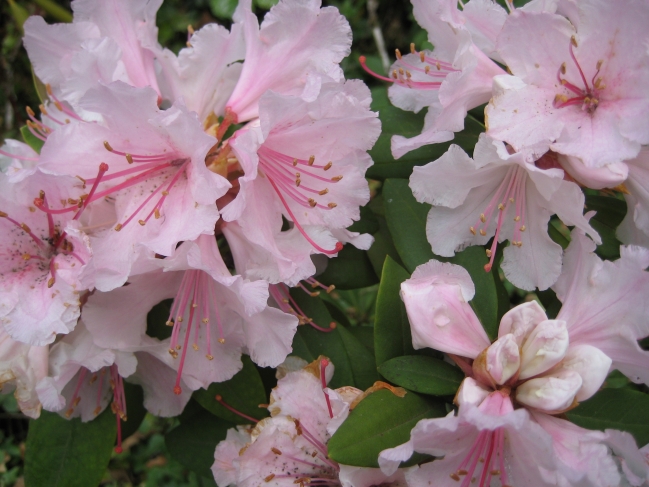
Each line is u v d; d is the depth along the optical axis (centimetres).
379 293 33
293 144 33
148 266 31
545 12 31
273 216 33
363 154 33
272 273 32
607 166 31
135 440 68
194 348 33
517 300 66
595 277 30
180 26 83
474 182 33
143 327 33
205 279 33
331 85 31
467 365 31
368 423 30
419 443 28
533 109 31
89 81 32
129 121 30
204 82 35
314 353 35
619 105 31
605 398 32
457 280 31
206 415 38
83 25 34
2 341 32
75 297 31
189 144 30
